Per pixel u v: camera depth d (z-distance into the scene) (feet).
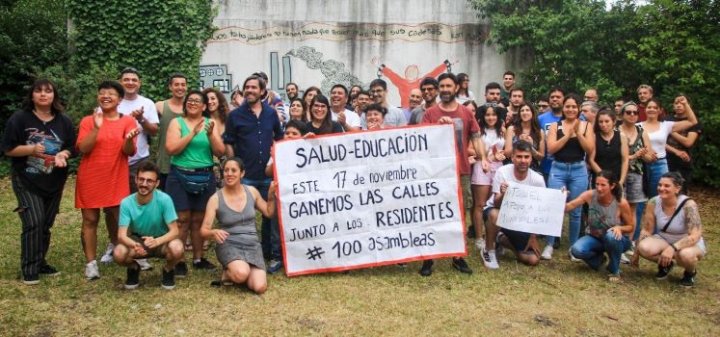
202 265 18.90
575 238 21.85
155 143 31.55
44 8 38.70
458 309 15.97
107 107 17.19
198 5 35.83
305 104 23.86
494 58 37.27
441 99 20.17
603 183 18.80
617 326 15.31
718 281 19.38
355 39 36.96
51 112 17.02
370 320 14.99
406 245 19.07
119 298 15.93
